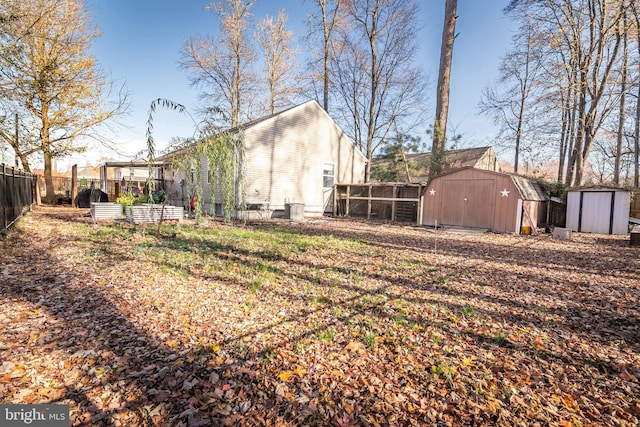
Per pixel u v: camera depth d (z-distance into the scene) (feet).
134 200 43.52
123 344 9.91
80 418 6.84
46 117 54.44
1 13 36.58
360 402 7.64
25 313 11.80
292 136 55.83
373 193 55.26
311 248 25.93
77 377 8.23
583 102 52.29
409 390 8.12
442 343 10.62
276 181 53.62
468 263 22.17
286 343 10.33
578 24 50.42
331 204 64.28
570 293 15.94
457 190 43.86
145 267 18.44
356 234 35.53
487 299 15.01
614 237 37.99
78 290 14.37
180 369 8.70
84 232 28.84
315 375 8.65
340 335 11.04
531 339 11.02
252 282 16.48
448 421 7.09
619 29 46.42
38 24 46.62
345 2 73.97
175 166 31.24
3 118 46.24
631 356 9.95
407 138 72.84
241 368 8.86
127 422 6.79
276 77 93.04
